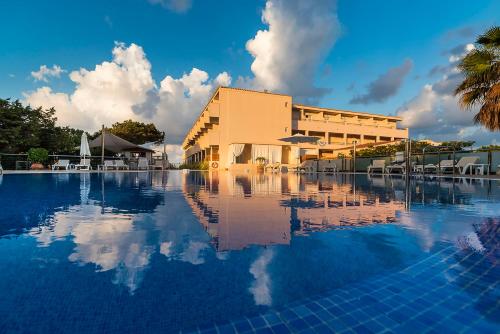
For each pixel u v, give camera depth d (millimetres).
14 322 1152
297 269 1725
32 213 3480
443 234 2537
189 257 1919
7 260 1837
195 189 6859
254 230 2656
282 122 29781
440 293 1428
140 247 2123
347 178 12289
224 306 1294
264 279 1579
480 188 6961
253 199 4895
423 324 1160
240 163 27984
